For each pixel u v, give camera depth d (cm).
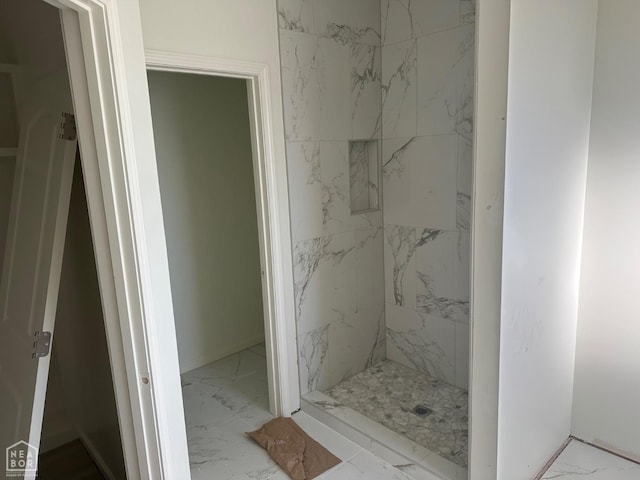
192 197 331
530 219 181
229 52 224
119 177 132
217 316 358
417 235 296
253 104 243
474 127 168
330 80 271
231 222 356
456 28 254
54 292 166
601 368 229
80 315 222
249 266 373
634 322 214
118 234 136
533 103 171
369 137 298
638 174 204
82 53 128
